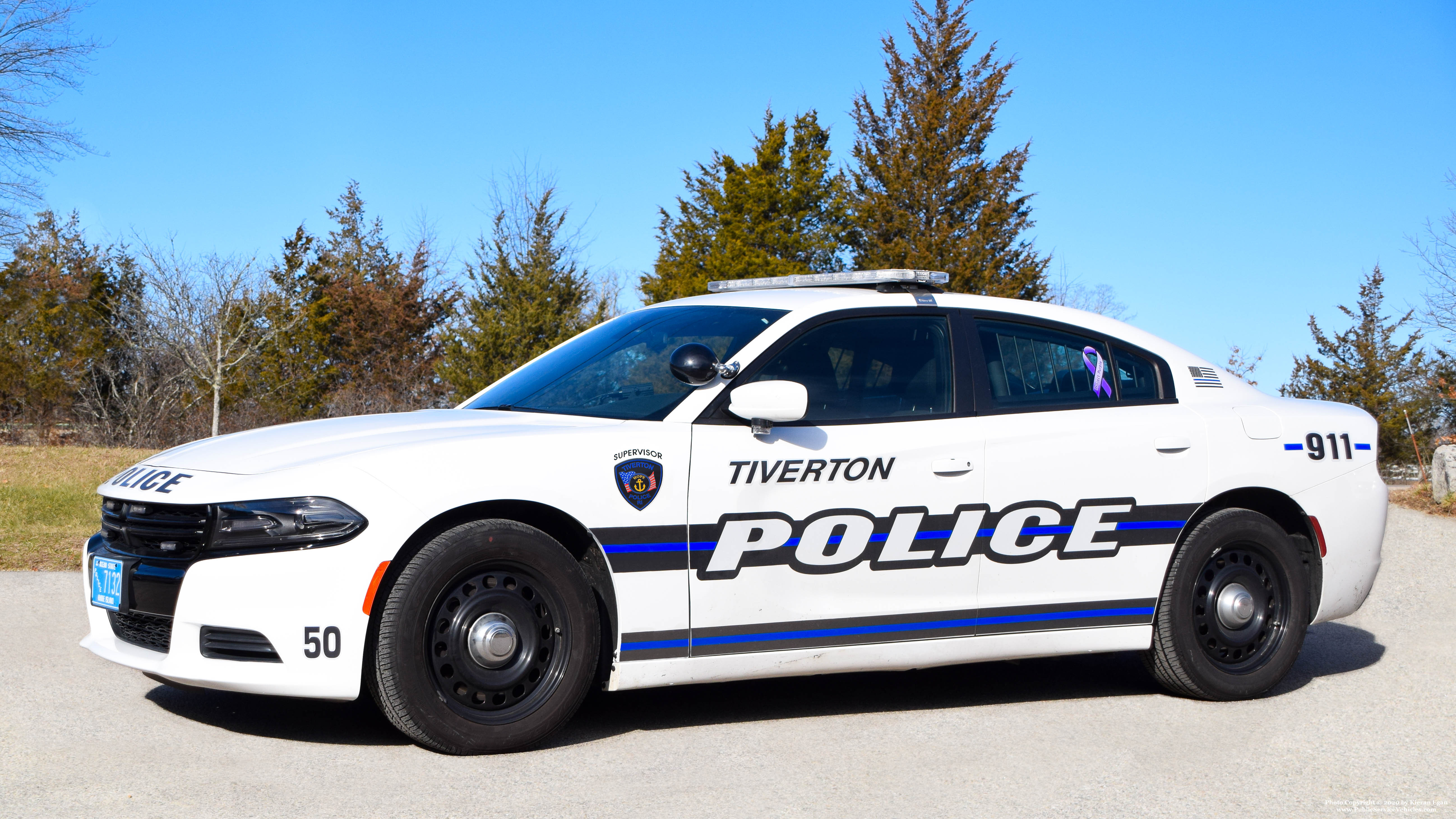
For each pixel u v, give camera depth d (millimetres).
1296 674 5652
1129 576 4867
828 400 4512
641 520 4121
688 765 3898
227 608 3721
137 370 34219
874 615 4469
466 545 3852
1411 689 5312
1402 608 7641
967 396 4723
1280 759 4137
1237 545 5043
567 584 4020
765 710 4727
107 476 14102
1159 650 4977
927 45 39812
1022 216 39156
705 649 4238
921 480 4523
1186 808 3574
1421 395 31844
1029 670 5664
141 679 4848
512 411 4590
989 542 4633
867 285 5039
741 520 4273
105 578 4047
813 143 43562
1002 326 4930
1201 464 4992
